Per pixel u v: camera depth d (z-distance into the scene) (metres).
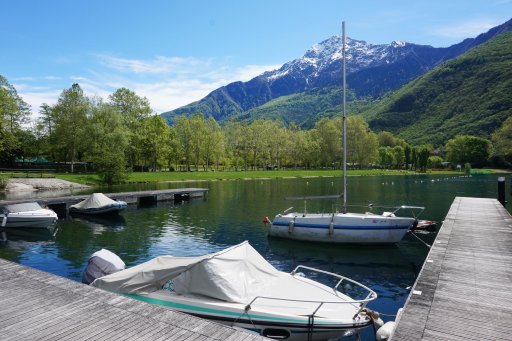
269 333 10.08
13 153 81.69
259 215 36.47
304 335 10.05
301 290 11.47
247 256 11.75
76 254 22.19
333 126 119.88
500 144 119.81
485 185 70.12
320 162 122.12
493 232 19.38
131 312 9.12
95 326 8.34
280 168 132.50
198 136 100.00
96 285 11.59
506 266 13.15
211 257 10.95
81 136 73.00
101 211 36.47
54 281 11.55
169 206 43.47
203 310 10.27
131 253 22.36
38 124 80.25
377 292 15.85
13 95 73.75
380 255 21.78
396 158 145.25
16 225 29.33
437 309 9.32
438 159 146.25
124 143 71.69
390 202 43.97
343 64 25.73
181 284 10.98
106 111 74.00
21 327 8.31
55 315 8.97
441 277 11.93
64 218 35.53
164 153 90.94
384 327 9.52
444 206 40.09
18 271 12.62
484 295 10.30
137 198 45.47
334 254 22.05
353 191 58.72
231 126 126.62
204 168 112.94
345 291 15.95
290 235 25.36
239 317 10.05
